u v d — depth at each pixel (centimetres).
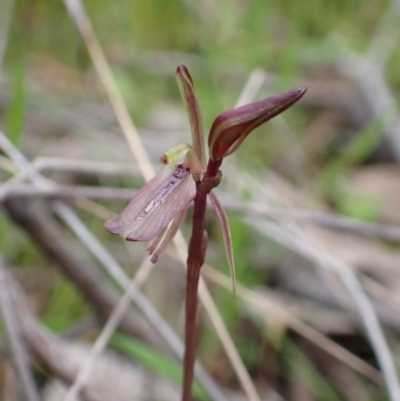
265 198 19
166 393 16
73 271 16
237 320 18
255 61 25
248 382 14
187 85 9
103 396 13
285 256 20
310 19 32
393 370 14
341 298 18
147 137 24
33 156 22
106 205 21
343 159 22
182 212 9
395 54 31
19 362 13
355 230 16
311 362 18
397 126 26
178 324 18
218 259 19
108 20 31
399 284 19
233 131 9
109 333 14
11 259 19
